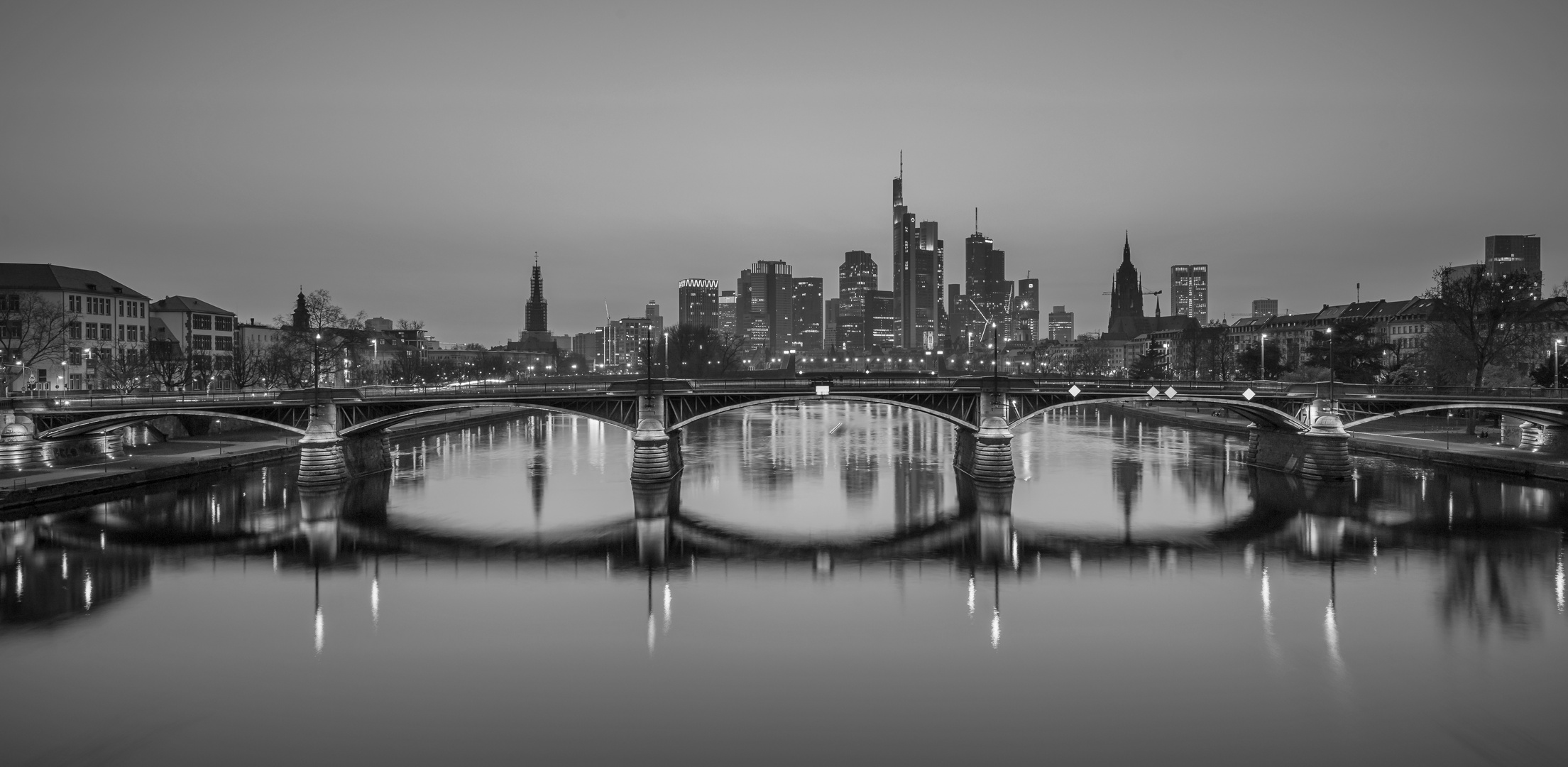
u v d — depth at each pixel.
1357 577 63.19
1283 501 89.50
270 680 46.75
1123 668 47.97
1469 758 38.72
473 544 73.69
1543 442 106.81
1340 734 40.78
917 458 127.19
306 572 65.62
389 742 40.34
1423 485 96.62
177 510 86.31
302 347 166.12
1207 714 42.62
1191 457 123.06
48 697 44.84
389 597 59.94
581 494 96.69
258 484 100.38
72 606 57.88
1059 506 88.50
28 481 87.44
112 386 152.38
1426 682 46.00
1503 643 50.84
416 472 113.31
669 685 46.00
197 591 61.19
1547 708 43.03
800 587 61.75
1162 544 72.75
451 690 45.59
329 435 97.81
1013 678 46.72
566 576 64.38
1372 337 163.88
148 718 42.66
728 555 70.31
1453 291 133.12
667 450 102.12
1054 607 57.38
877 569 66.06
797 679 46.75
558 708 43.53
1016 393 100.56
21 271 165.12
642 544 73.75
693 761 38.62
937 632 53.12
